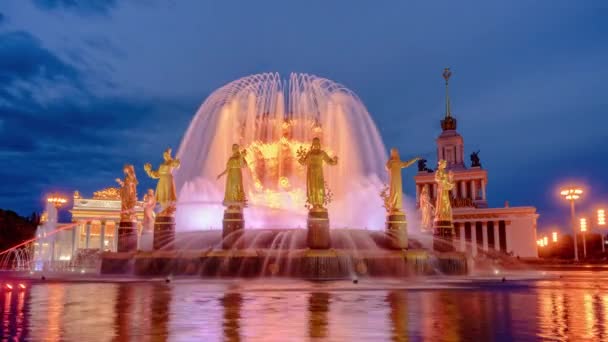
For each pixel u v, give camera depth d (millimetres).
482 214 124812
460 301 14273
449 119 147125
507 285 21250
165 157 30328
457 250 32375
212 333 9203
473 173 137125
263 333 9188
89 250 59250
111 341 8477
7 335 9062
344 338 8727
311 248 25938
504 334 9109
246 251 25734
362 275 25484
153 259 27234
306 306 13008
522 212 121500
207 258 25922
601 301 14562
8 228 96500
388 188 29047
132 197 32188
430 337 8805
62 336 8953
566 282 24125
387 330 9492
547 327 9883
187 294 16359
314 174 26578
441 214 32312
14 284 21062
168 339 8648
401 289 18359
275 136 32938
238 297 15336
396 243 27922
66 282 22672
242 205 27734
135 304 13602
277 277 25031
